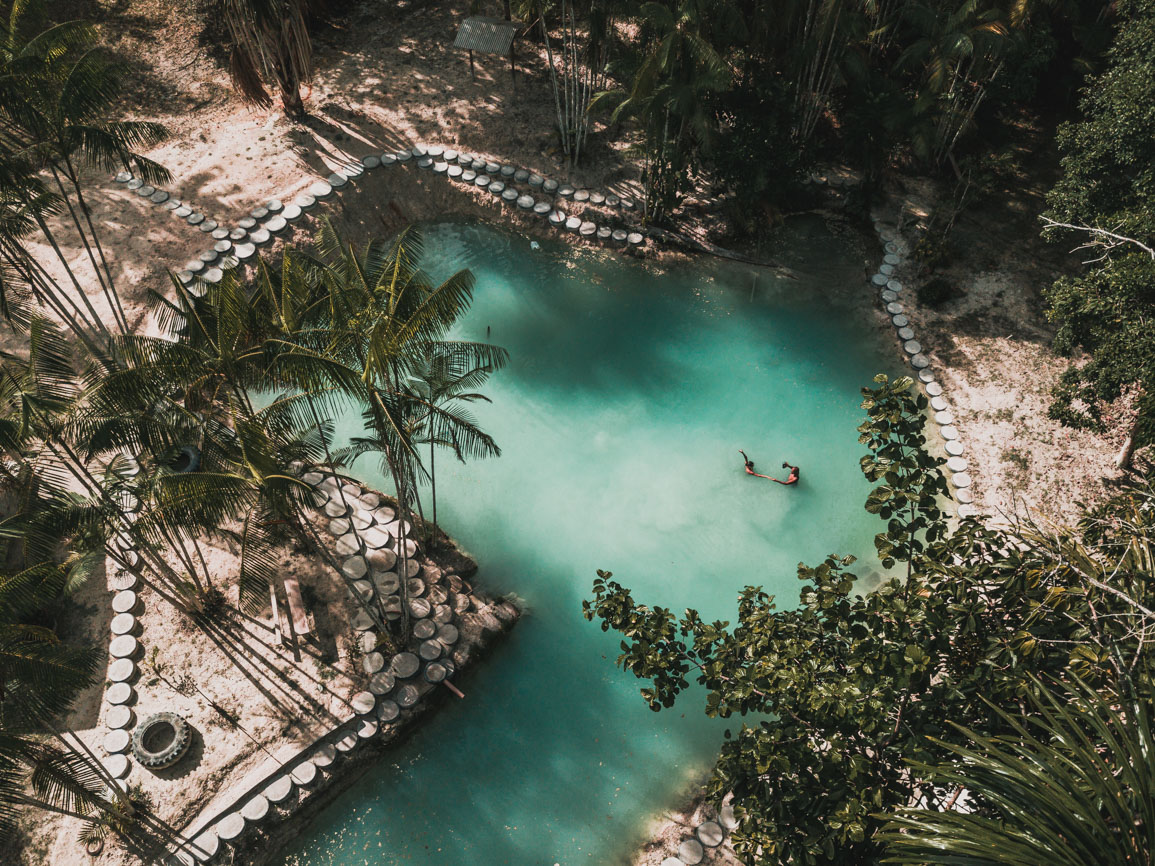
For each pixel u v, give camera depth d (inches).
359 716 827.4
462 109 1494.8
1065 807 249.3
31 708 613.6
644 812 799.7
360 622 893.2
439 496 1034.7
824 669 483.8
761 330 1235.2
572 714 863.7
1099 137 928.9
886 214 1364.4
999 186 1396.4
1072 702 308.3
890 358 1191.6
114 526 742.5
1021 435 1077.1
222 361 655.1
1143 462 1025.5
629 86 1427.2
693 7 1095.6
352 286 717.3
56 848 727.7
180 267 1206.9
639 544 997.2
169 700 818.8
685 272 1312.7
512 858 765.3
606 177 1419.8
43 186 939.3
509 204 1374.3
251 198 1307.8
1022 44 1230.9
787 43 1358.3
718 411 1133.1
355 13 1689.2
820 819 447.2
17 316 905.5
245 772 784.3
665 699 527.8
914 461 515.2
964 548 494.3
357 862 760.3
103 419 649.6
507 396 1141.1
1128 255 825.5
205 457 673.0
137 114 1421.0
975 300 1240.8
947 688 442.6
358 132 1438.2
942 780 303.3
